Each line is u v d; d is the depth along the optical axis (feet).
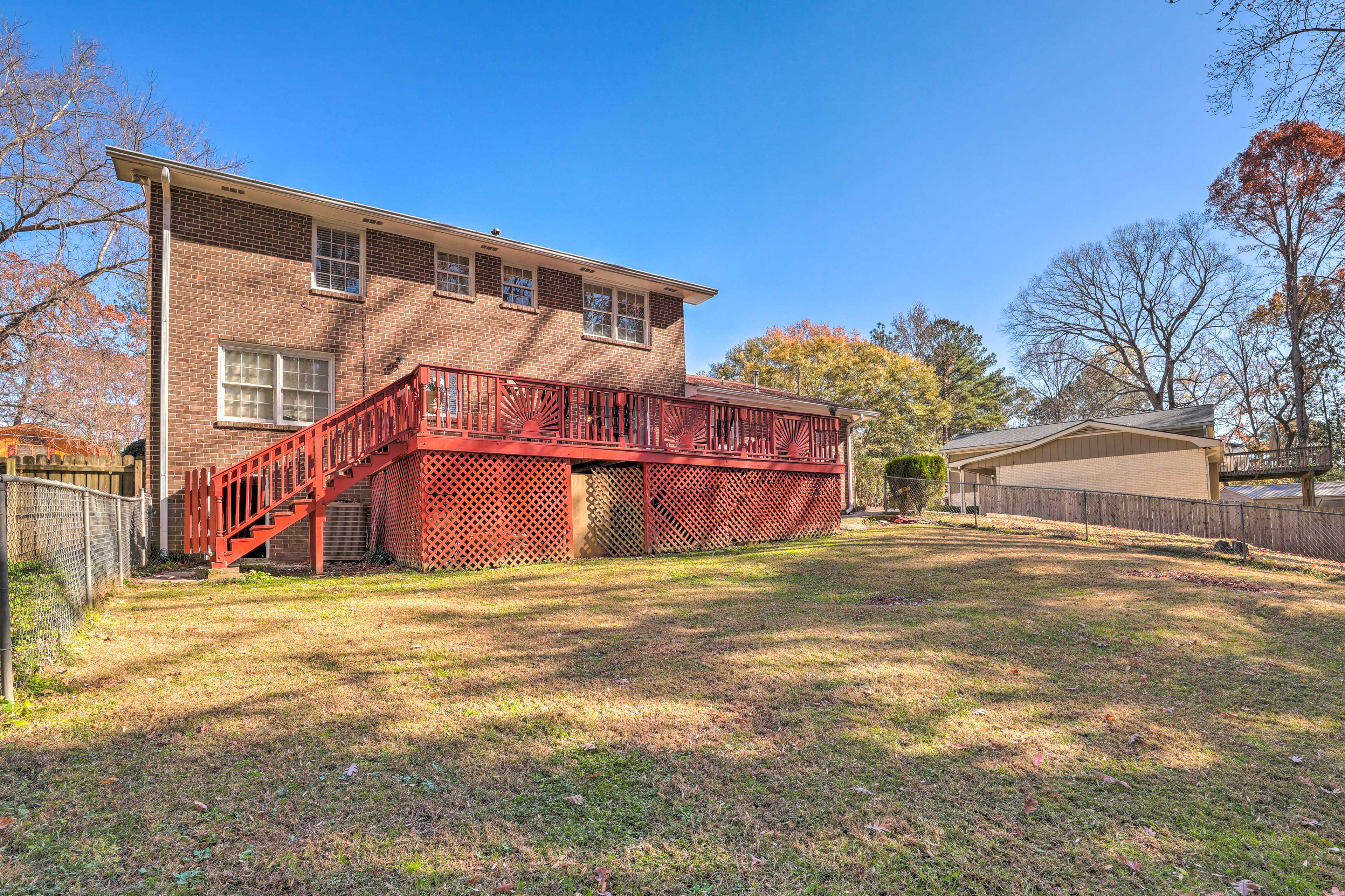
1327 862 9.70
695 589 28.55
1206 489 70.03
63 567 17.78
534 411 36.40
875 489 85.56
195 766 11.17
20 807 9.53
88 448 63.00
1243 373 142.82
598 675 16.93
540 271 50.98
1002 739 13.61
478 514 34.19
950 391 182.70
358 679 16.02
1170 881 9.03
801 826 10.02
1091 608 25.91
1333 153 90.94
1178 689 17.37
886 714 14.74
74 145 65.92
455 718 13.73
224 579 29.71
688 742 12.89
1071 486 78.89
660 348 57.72
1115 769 12.51
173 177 36.19
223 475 30.66
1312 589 32.78
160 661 16.83
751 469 46.29
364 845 9.05
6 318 61.72
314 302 40.91
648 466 41.01
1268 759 13.28
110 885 7.89
